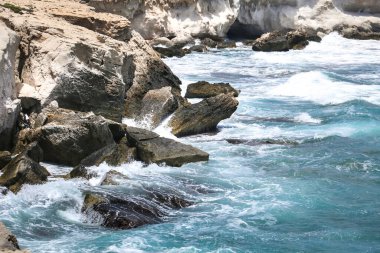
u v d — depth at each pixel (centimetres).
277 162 2323
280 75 4159
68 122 2248
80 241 1659
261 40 5394
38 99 2378
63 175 2108
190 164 2270
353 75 4212
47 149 2225
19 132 2283
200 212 1870
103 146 2252
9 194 1908
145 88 2880
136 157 2258
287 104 3309
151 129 2653
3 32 2312
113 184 2009
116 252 1595
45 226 1748
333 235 1738
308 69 4450
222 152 2427
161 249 1620
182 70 4225
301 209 1909
